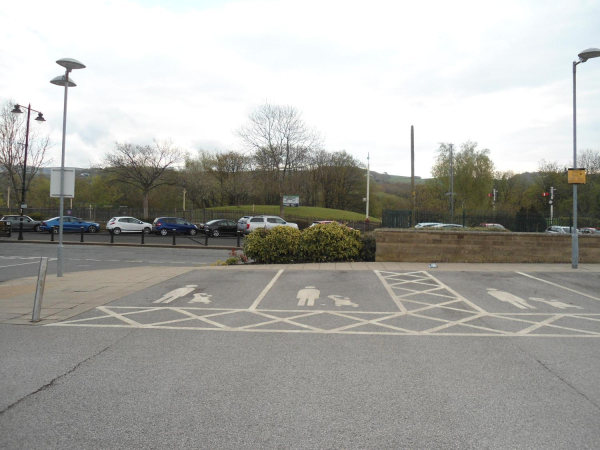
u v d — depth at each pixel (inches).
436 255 657.6
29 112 1430.9
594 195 1968.5
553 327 302.2
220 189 3110.2
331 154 3597.4
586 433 147.5
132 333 281.4
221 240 1401.3
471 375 203.8
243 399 174.1
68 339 265.9
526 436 145.2
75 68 560.4
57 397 175.3
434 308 363.9
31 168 1852.9
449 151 2156.7
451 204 1870.1
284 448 136.7
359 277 519.2
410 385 190.4
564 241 659.4
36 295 314.5
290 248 674.2
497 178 2933.1
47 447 136.6
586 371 210.7
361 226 1943.9
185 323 310.3
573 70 602.5
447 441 141.5
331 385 189.9
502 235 657.6
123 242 1262.3
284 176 2202.3
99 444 138.5
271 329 293.9
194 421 154.5
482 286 464.8
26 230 1595.7
